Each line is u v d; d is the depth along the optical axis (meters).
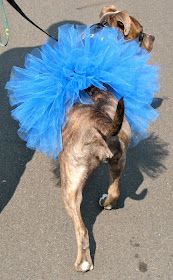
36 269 2.17
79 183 2.07
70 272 2.17
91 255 2.22
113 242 2.26
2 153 2.61
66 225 2.32
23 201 2.40
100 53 2.16
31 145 2.19
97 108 2.07
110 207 2.36
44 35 3.36
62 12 3.59
